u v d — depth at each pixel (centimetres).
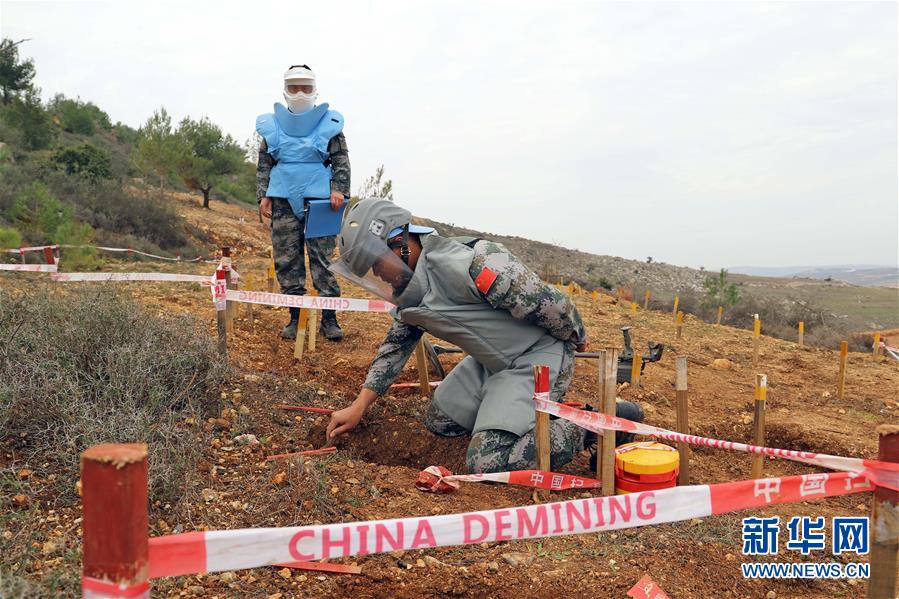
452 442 438
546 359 406
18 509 296
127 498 150
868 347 1327
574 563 308
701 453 501
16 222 1306
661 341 892
